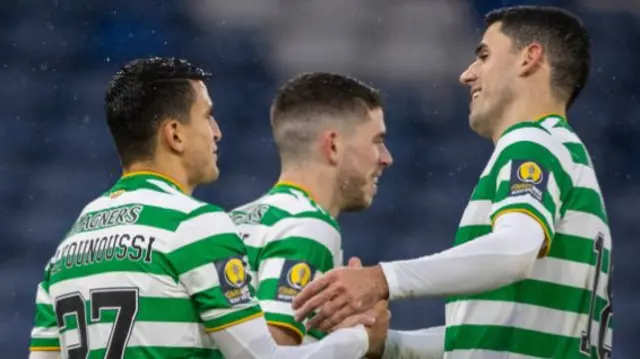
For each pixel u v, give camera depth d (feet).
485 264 35.47
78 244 36.01
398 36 143.64
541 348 38.22
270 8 144.46
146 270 34.68
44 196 130.31
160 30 142.51
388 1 145.28
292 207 41.91
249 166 133.90
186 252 34.76
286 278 39.99
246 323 35.04
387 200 130.31
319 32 143.54
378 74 141.38
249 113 138.31
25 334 118.42
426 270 35.86
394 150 134.82
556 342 38.32
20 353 117.39
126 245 35.01
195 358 34.96
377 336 37.81
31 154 133.49
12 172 131.54
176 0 143.74
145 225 35.19
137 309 34.53
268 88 140.05
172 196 35.88
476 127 42.37
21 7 142.72
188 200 35.78
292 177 43.93
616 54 145.07
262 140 136.15
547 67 41.09
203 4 144.05
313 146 43.96
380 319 37.86
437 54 141.79
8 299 120.98
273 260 40.52
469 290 35.83
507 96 41.24
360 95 44.75
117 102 37.19
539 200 36.70
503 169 37.88
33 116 136.26
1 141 133.69
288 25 144.46
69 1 143.23
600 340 40.29
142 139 36.96
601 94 142.72
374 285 35.94
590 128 140.46
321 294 36.06
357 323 37.29
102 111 137.39
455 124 136.98
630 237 131.23
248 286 35.53
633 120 141.08
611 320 41.70
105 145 135.03
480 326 38.81
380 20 144.36
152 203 35.65
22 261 124.98
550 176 37.42
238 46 142.10
